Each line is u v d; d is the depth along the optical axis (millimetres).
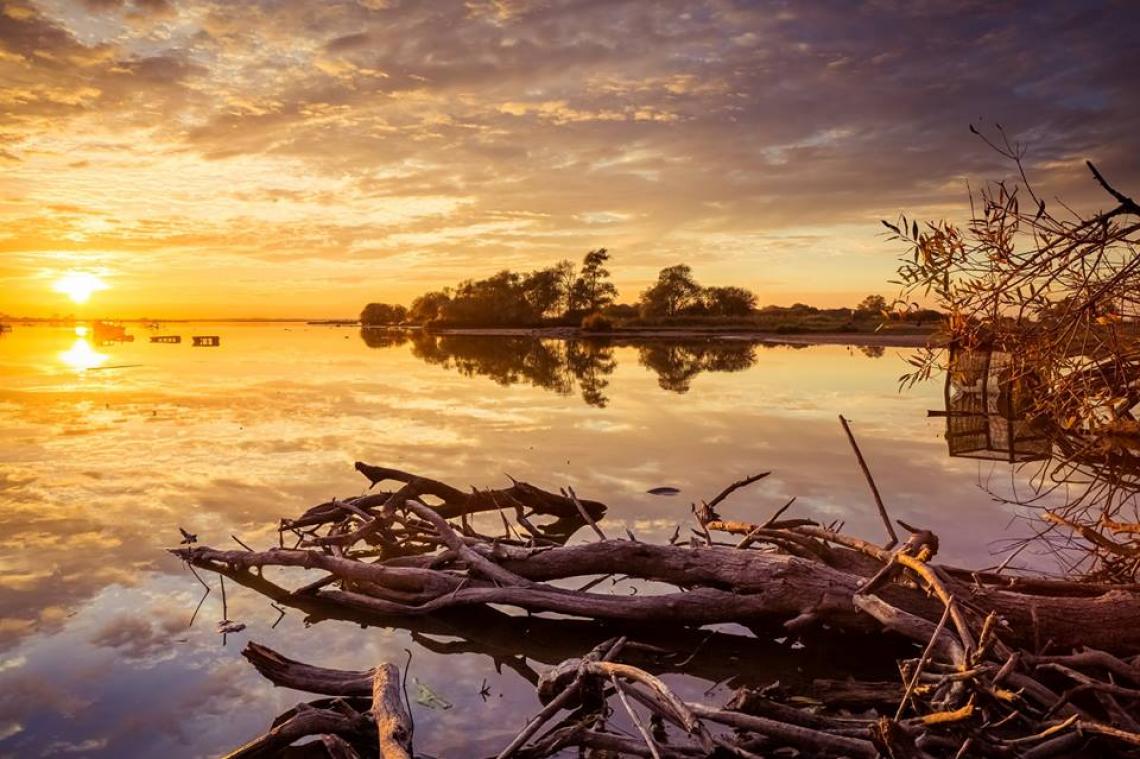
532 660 4988
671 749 3457
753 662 4895
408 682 4609
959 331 4219
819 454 10906
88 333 78875
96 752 3773
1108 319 3705
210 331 91062
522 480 9477
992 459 9984
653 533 7312
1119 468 4293
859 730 3521
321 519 7520
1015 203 3578
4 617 5508
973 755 3312
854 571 5344
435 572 5938
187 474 9992
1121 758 3389
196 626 5426
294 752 3754
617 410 15805
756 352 36531
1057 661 4078
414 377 23906
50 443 12156
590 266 89312
